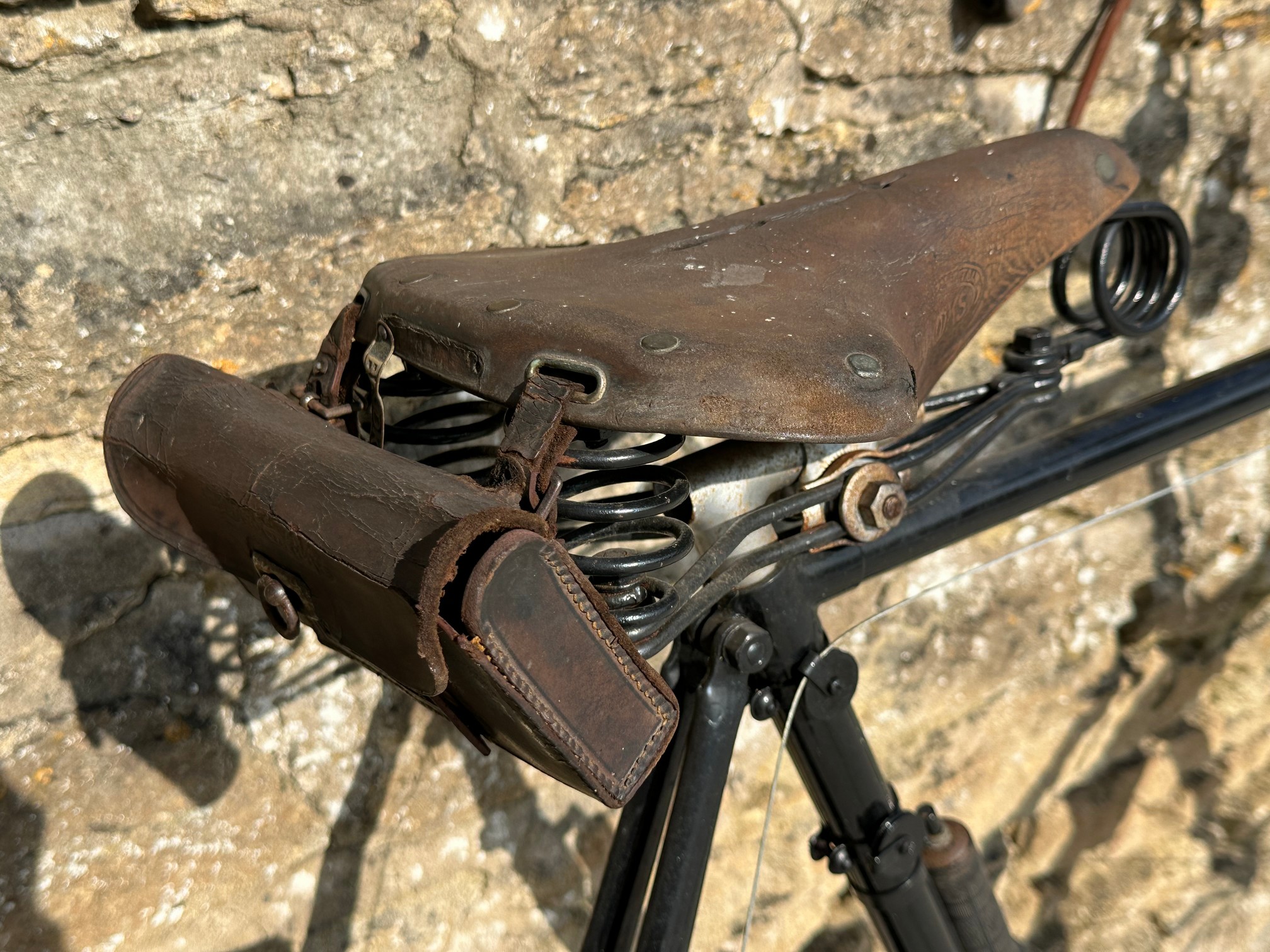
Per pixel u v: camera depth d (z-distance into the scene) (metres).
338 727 1.02
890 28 1.06
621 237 1.02
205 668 0.92
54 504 0.81
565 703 0.49
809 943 1.02
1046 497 0.90
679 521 0.64
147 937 0.97
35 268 0.75
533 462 0.52
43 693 0.85
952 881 0.89
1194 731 1.43
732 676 0.75
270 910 1.04
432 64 0.85
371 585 0.48
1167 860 1.31
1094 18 1.17
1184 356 1.46
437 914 1.15
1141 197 1.32
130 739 0.90
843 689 0.79
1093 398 1.41
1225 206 1.39
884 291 0.67
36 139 0.72
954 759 1.15
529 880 1.20
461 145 0.90
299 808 1.02
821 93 1.06
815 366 0.54
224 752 0.96
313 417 0.62
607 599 0.61
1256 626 1.54
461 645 0.45
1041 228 0.79
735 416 0.52
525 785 1.16
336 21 0.79
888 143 1.13
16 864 0.88
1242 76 1.31
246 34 0.77
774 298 0.62
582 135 0.95
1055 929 1.12
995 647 1.26
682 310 0.59
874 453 0.74
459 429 0.74
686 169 1.02
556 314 0.58
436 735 1.08
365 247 0.88
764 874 0.96
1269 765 1.46
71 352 0.78
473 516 0.45
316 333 0.89
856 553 0.79
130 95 0.74
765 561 0.70
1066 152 0.83
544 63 0.90
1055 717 1.33
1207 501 1.47
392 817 1.08
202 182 0.79
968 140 1.18
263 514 0.54
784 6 0.99
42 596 0.83
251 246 0.83
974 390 0.86
